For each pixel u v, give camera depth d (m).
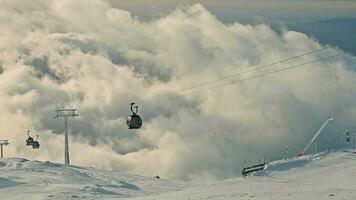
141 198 99.56
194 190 106.25
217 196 87.56
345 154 162.38
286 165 150.00
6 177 163.12
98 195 123.56
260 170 148.75
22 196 126.69
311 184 105.12
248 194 85.94
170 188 146.62
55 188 137.25
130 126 135.75
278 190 91.44
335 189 83.81
